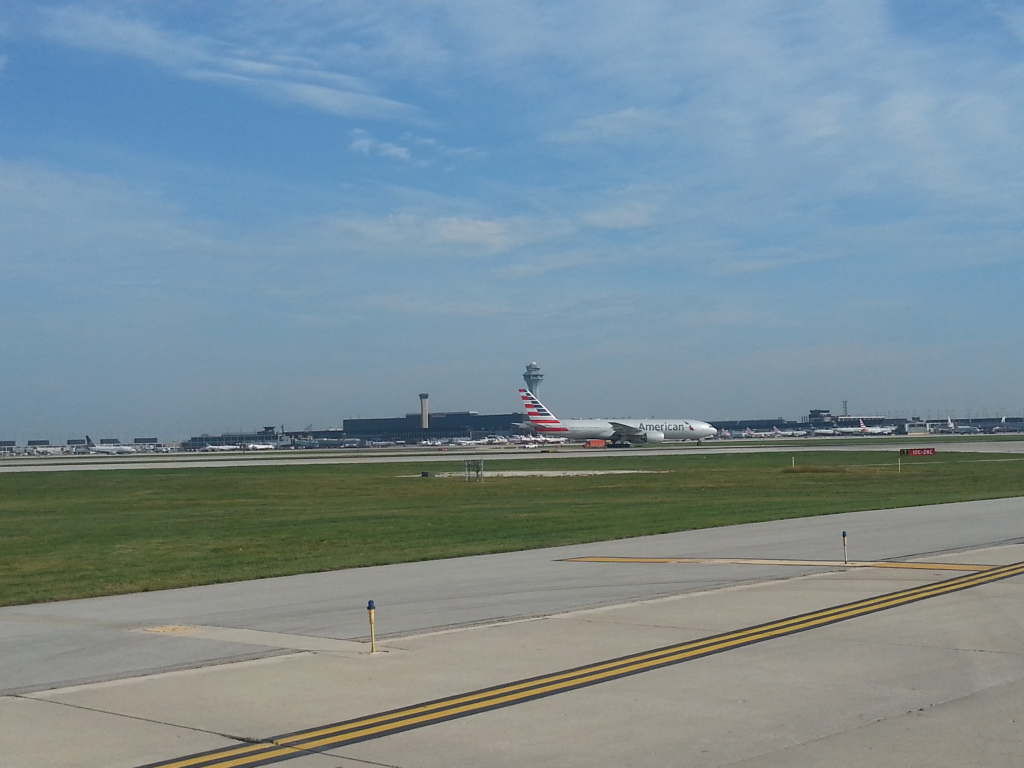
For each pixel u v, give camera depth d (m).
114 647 15.19
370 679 12.57
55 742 10.04
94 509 48.44
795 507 39.44
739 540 28.08
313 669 13.23
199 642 15.41
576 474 73.00
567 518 37.41
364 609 18.25
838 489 51.81
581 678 12.25
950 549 24.11
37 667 13.85
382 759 9.29
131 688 12.38
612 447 147.12
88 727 10.59
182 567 25.80
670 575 21.42
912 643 13.67
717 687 11.59
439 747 9.61
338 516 41.09
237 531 35.41
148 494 59.84
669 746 9.45
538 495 52.06
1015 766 8.65
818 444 158.62
